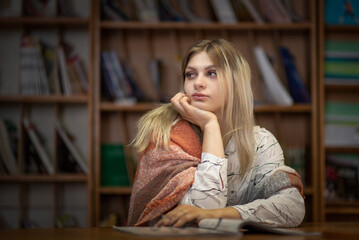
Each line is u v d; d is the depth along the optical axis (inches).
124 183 127.0
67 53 134.2
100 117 129.1
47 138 133.5
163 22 126.7
